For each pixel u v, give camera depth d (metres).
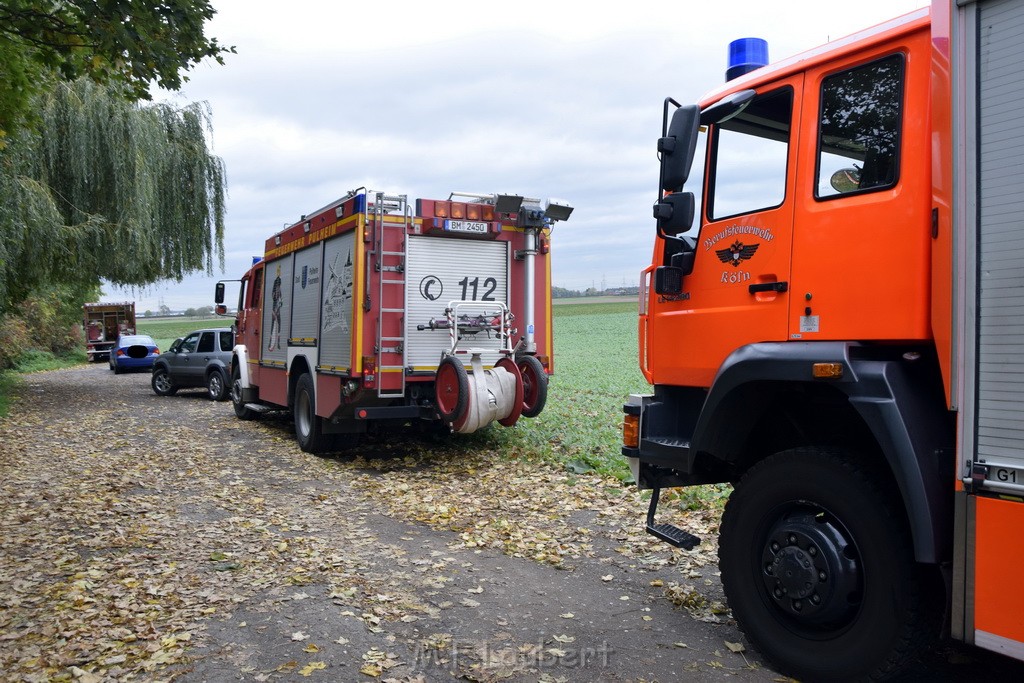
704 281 4.12
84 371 31.28
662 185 4.05
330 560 5.43
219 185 20.83
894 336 3.13
